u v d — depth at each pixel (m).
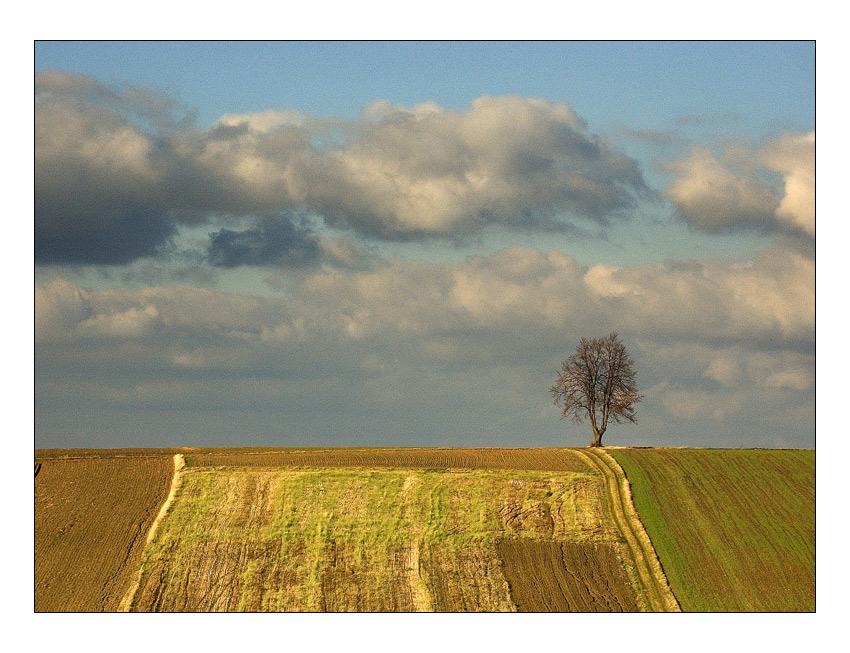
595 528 54.16
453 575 49.06
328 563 50.31
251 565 50.16
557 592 47.28
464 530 53.72
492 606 45.94
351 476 60.97
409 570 49.59
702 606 45.84
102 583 48.53
